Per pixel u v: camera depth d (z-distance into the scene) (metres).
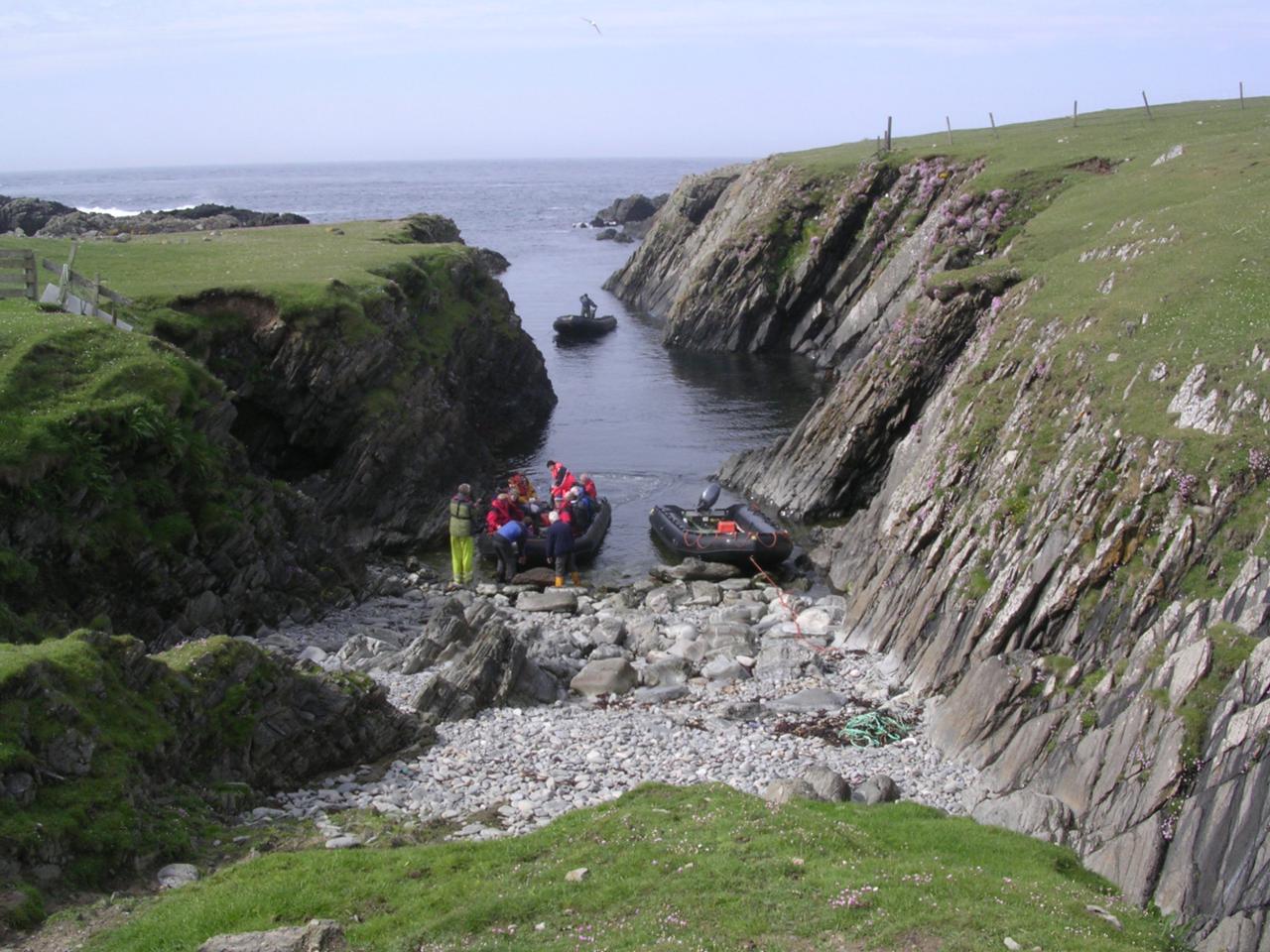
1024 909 15.34
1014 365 35.19
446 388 51.62
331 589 36.28
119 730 18.50
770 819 17.62
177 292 42.84
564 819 18.59
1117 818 19.55
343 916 15.01
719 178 114.56
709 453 56.09
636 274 113.56
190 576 30.95
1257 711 18.38
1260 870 17.11
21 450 27.38
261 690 21.66
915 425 40.50
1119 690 21.75
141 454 30.89
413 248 63.78
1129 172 62.56
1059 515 26.52
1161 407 26.80
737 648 31.61
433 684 26.05
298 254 56.75
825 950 13.66
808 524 45.81
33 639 25.67
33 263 37.50
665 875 15.61
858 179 82.94
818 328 83.06
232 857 17.86
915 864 16.50
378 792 21.53
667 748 24.45
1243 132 64.25
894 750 24.83
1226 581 22.00
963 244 66.56
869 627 32.25
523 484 45.38
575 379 74.62
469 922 14.45
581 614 36.22
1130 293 33.84
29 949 14.36
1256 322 28.77
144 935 14.51
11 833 15.73
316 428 43.25
